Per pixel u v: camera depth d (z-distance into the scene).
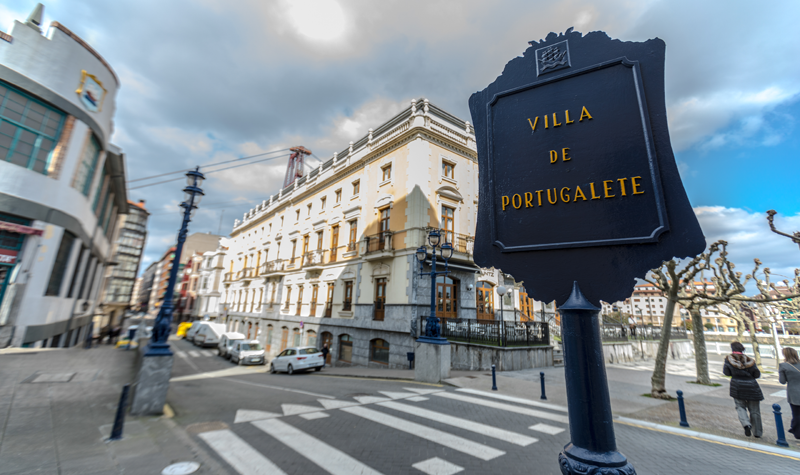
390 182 19.41
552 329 22.58
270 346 29.19
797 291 16.73
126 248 50.66
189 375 16.17
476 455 5.05
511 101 2.20
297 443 5.41
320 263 23.81
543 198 1.90
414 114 18.91
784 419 7.59
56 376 8.19
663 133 1.68
